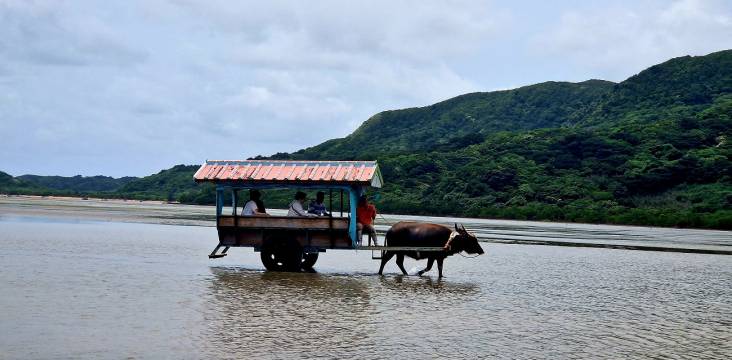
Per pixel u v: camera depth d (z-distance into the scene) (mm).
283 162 24438
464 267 27312
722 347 13977
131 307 15906
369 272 24859
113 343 12453
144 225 51938
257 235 23969
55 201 131500
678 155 107312
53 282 19250
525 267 27984
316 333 13828
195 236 41125
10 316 14383
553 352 12984
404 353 12484
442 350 12828
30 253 26953
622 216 84125
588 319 16578
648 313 17750
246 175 23859
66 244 31812
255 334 13547
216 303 16828
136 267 23719
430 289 20672
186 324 14250
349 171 23625
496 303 18438
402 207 102125
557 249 38438
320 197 24375
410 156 124812
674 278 25953
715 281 25469
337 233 23422
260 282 20875
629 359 12672
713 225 77688
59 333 13062
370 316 15859
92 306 15844
